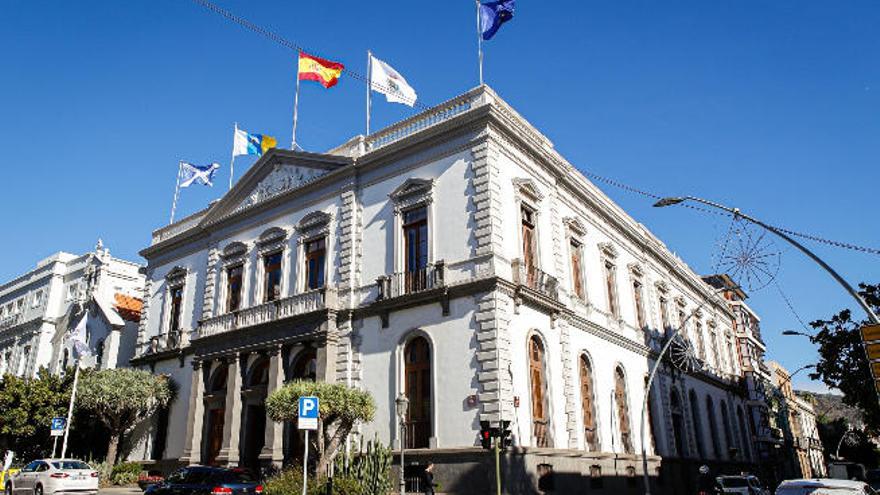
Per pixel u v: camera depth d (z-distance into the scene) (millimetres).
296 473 21656
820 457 91250
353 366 24562
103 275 42562
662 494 30781
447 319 22531
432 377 22203
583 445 25188
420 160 25547
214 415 29469
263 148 35781
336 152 29000
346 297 25641
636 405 31234
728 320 54750
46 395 34562
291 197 29906
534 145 26312
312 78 29375
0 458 35188
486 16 26406
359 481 20391
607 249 32469
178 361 32844
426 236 24438
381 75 28156
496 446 17875
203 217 34938
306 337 25734
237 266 31688
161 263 36938
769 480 51438
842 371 31359
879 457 90562
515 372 21734
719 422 43750
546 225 26750
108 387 30672
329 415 21328
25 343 47969
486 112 23766
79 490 24859
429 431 21891
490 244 22359
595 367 28031
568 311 25984
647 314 35625
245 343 28453
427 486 19609
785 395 72562
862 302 14906
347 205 27141
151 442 32094
